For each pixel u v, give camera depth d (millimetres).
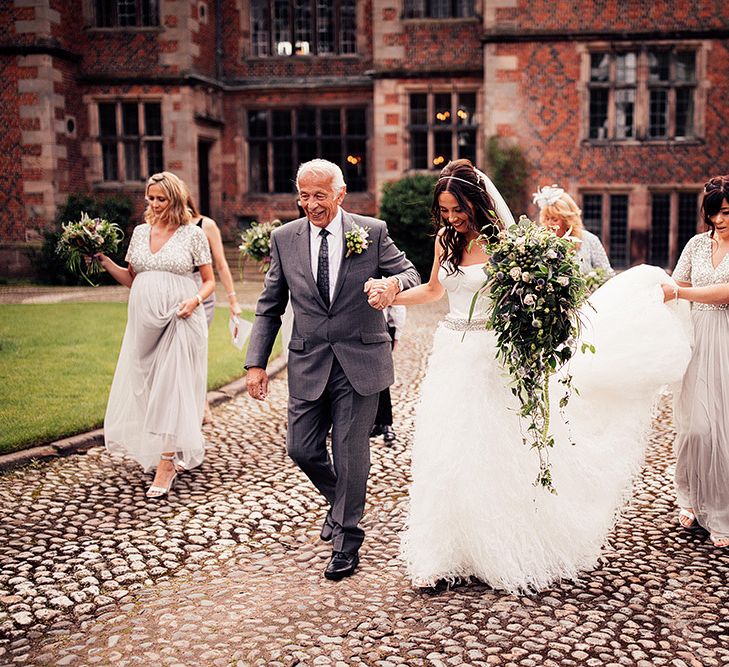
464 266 3506
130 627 3094
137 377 4832
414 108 18203
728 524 3896
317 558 3787
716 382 3949
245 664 2799
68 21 17625
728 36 16172
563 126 16688
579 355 3768
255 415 6543
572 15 16375
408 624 3090
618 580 3502
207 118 18500
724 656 2844
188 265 4953
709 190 3969
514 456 3391
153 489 4633
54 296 14180
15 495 4574
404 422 6316
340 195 3674
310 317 3670
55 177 17062
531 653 2857
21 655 2900
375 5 17891
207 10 18750
